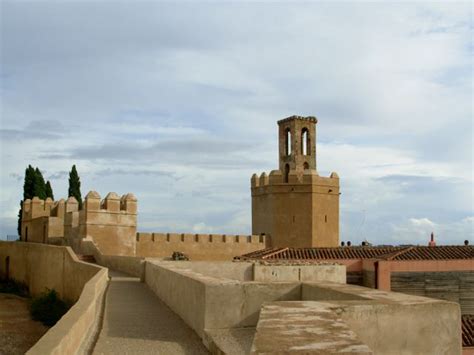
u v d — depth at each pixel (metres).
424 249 26.89
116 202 39.31
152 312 13.22
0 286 46.16
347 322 6.62
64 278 32.03
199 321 9.99
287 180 53.44
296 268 20.31
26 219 55.91
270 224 50.84
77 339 8.39
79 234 39.62
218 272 19.73
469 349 17.69
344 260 25.58
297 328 5.20
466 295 24.14
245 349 8.08
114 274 27.77
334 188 51.75
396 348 6.84
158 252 44.78
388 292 8.35
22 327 28.53
